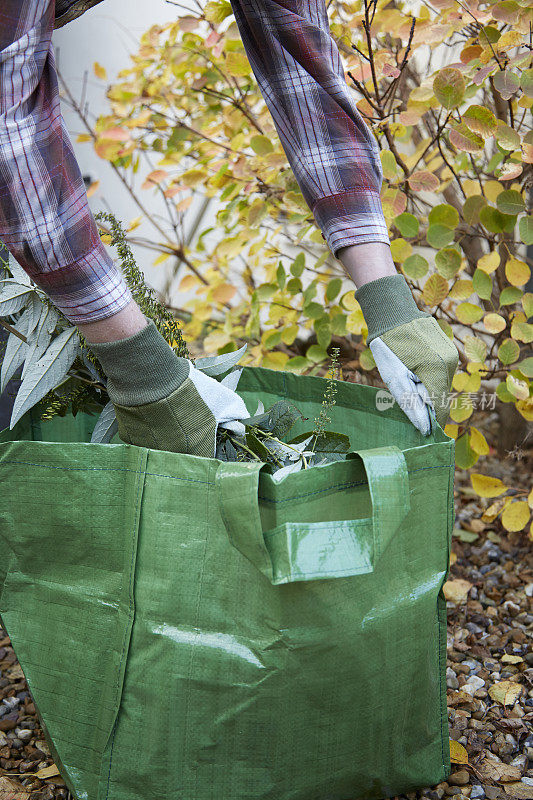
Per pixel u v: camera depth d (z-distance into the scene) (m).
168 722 0.93
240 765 0.95
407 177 1.56
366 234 1.08
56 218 0.85
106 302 0.89
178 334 1.24
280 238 2.57
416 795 1.09
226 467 0.87
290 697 0.92
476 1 1.38
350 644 0.92
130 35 2.57
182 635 0.92
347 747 0.97
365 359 1.62
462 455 1.59
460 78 1.34
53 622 1.01
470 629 1.50
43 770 1.14
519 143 1.34
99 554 0.97
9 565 1.04
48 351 1.10
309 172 1.09
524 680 1.35
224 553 0.90
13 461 0.99
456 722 1.24
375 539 0.85
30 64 0.82
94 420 1.42
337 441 1.14
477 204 1.49
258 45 1.10
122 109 1.93
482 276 1.50
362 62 1.50
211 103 1.95
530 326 1.48
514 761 1.17
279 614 0.89
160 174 1.80
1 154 0.81
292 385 1.36
